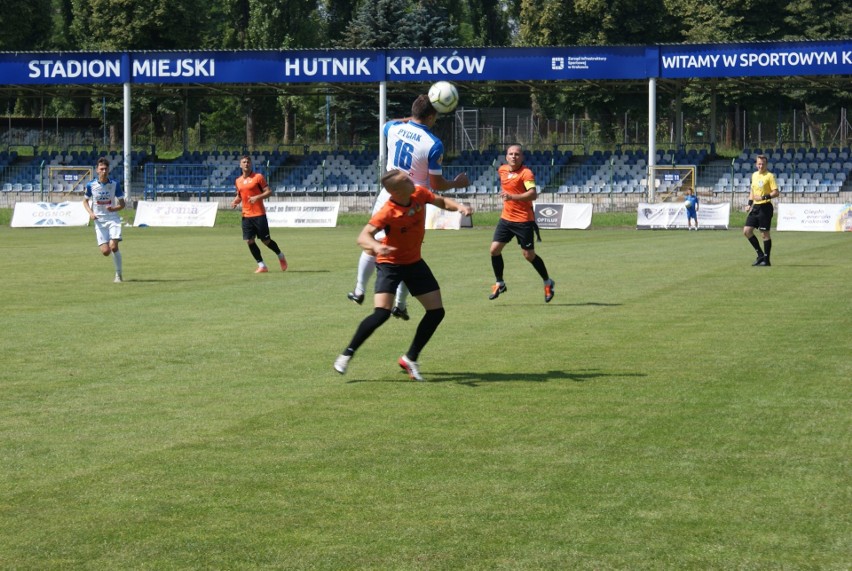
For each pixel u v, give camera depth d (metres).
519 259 21.64
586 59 41.78
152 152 52.44
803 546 4.57
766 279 16.72
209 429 6.73
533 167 48.88
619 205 44.91
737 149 55.53
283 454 6.11
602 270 18.64
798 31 56.62
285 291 15.36
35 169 50.41
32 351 9.85
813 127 56.47
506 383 8.20
